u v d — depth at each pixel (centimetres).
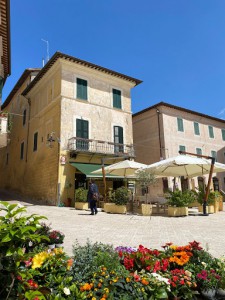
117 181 2119
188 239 638
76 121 1933
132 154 2162
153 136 2656
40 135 2181
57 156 1830
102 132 2059
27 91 2509
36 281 263
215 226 864
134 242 602
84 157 1941
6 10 1193
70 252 482
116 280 264
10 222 223
